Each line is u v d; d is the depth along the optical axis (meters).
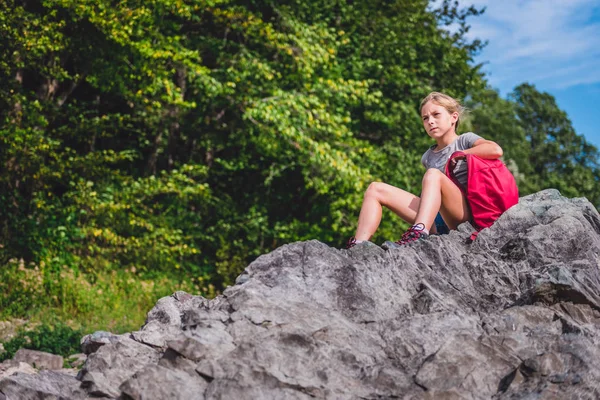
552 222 3.95
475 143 4.35
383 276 3.40
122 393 2.97
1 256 12.37
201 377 2.97
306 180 15.54
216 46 15.48
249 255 16.83
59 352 8.86
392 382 2.93
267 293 3.21
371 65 17.17
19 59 12.58
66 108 14.52
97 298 11.88
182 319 3.38
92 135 14.47
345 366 2.98
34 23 12.11
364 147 16.25
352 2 18.30
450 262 3.69
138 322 11.63
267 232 16.75
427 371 2.95
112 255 14.08
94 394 3.08
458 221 4.23
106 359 3.19
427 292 3.38
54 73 12.98
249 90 15.09
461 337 3.05
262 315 3.10
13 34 11.87
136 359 3.20
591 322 3.36
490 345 3.06
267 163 17.27
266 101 14.66
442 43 18.83
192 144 17.17
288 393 2.82
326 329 3.07
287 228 16.23
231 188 17.78
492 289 3.64
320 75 16.16
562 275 3.36
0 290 11.19
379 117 17.20
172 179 14.27
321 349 2.97
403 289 3.41
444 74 19.12
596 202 40.09
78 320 11.07
